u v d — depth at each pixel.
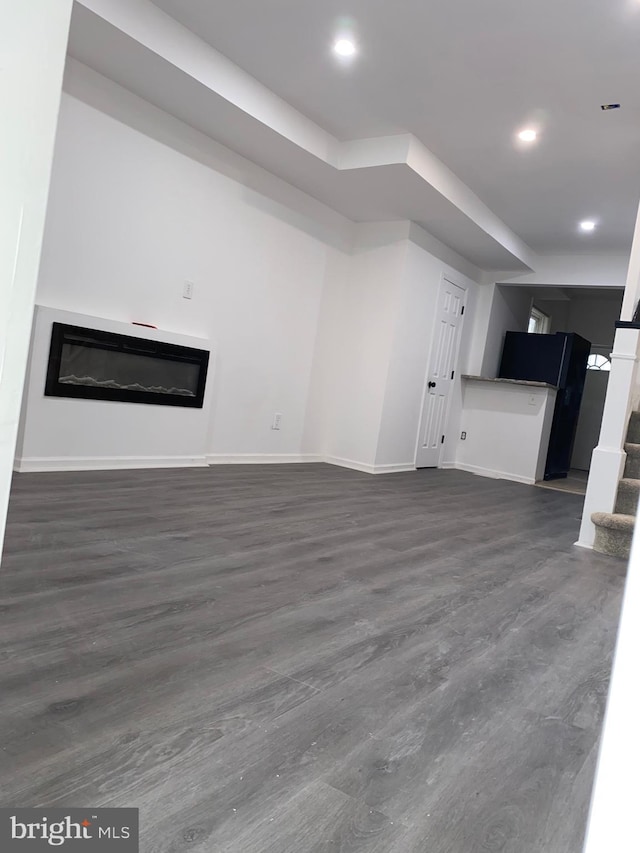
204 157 4.02
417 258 5.43
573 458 9.20
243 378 4.61
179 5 2.97
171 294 3.94
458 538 3.19
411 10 2.77
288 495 3.73
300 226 4.91
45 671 1.34
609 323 9.02
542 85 3.25
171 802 0.99
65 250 3.33
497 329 7.07
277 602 1.94
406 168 4.09
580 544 3.38
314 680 1.46
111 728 1.17
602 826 0.40
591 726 1.41
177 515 2.83
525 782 1.16
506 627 1.98
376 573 2.38
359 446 5.45
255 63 3.41
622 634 0.40
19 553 2.04
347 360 5.53
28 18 0.50
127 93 3.49
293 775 1.09
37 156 0.52
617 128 3.59
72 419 3.41
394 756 1.19
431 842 0.97
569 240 5.88
